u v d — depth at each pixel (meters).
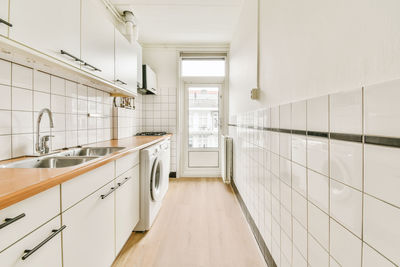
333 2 0.75
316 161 0.85
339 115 0.71
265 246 1.51
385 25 0.54
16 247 0.63
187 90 3.81
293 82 1.07
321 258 0.82
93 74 1.44
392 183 0.52
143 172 1.85
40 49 0.99
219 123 3.80
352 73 0.66
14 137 1.21
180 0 2.32
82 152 1.74
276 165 1.29
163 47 3.62
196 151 3.84
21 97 1.25
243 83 2.32
